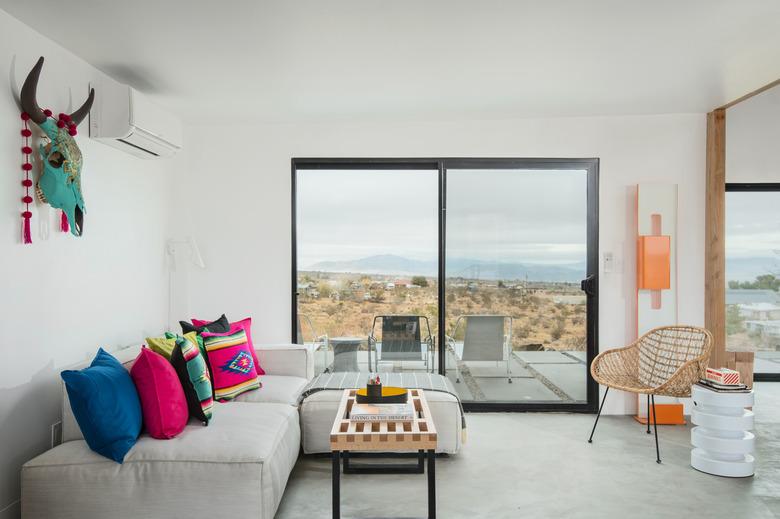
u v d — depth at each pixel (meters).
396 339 4.52
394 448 2.35
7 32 2.47
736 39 2.78
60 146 2.68
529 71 3.25
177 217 4.45
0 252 2.43
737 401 3.09
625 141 4.30
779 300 5.51
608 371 3.89
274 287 4.48
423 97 3.77
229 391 3.17
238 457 2.28
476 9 2.43
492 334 4.48
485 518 2.55
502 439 3.69
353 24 2.58
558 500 2.74
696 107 4.07
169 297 4.31
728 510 2.63
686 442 3.63
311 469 3.15
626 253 4.32
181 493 2.24
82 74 3.04
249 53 2.95
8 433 2.47
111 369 2.41
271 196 4.48
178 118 3.99
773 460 3.30
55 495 2.24
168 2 2.35
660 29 2.65
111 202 3.40
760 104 5.30
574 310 4.43
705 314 4.24
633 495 2.80
